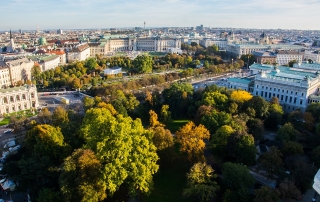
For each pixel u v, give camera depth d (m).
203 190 150.62
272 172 174.12
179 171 192.88
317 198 158.25
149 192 156.00
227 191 151.38
